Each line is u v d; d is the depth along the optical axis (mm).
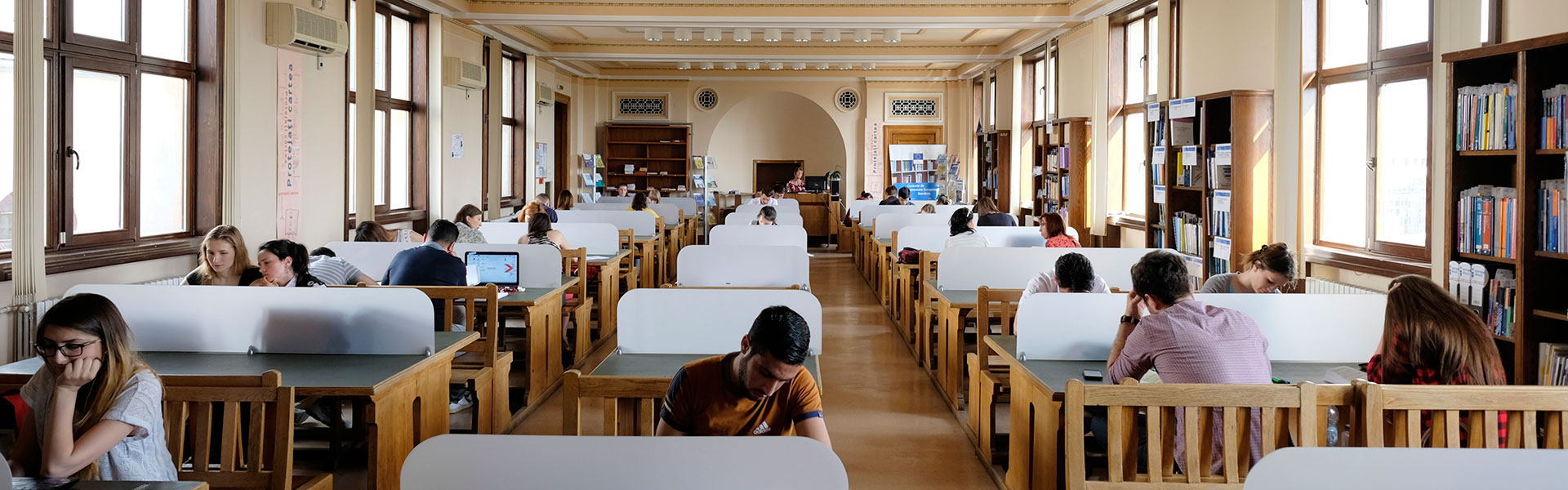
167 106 5785
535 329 5082
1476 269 3838
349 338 3566
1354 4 5836
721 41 13203
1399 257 5309
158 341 3588
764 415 2383
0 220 4625
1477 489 1628
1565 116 3367
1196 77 7594
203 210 5988
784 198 16062
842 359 6414
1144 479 2475
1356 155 5852
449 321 4406
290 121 6867
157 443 2385
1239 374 2826
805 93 16781
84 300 2303
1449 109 3926
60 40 4895
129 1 5371
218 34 5930
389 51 8828
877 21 9719
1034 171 12062
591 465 1649
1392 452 1627
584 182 15820
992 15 9711
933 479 3924
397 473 3252
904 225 10031
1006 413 4898
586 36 12703
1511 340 3717
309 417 4562
